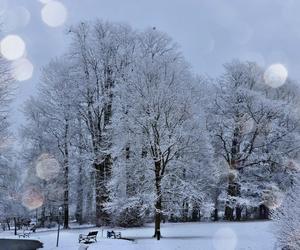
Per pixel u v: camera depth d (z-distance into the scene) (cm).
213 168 3200
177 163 2716
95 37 3722
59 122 3684
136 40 3700
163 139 2644
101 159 3506
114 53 3681
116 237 2667
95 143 3562
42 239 2891
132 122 2725
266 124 3981
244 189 3825
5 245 2683
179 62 3109
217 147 4044
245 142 4075
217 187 3859
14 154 3319
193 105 2770
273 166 4056
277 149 3994
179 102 2698
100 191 3472
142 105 2684
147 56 3195
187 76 2988
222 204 4266
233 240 2400
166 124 2658
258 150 4056
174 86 2769
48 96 3756
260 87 4366
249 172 4062
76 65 3681
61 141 3706
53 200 3753
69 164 3622
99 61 3678
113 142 3062
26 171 3844
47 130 3734
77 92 3625
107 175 3447
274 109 3925
